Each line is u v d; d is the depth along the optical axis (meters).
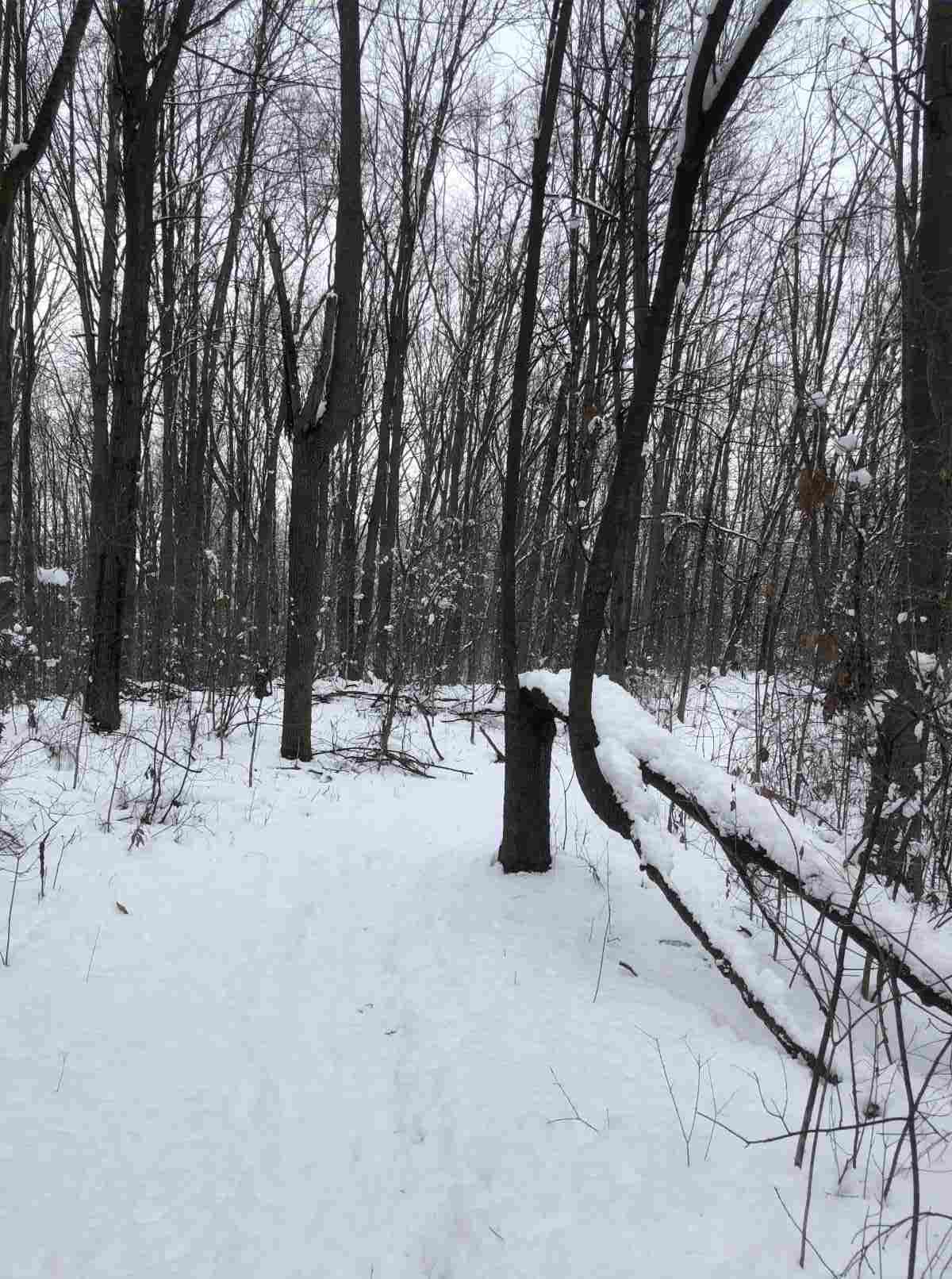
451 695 12.63
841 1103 2.41
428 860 5.29
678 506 15.55
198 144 13.86
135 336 8.37
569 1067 2.85
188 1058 3.02
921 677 3.22
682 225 3.22
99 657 8.29
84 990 3.39
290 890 4.78
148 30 11.29
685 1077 2.78
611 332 6.02
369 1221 2.28
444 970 3.65
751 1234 2.03
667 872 3.31
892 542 3.80
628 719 3.69
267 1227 2.26
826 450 3.62
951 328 3.97
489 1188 2.30
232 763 7.80
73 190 12.55
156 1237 2.19
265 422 15.05
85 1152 2.47
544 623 12.43
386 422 15.27
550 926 4.07
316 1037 3.22
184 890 4.61
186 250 14.76
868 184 5.51
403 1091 2.85
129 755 7.33
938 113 4.11
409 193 15.38
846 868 2.90
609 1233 2.07
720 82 2.96
